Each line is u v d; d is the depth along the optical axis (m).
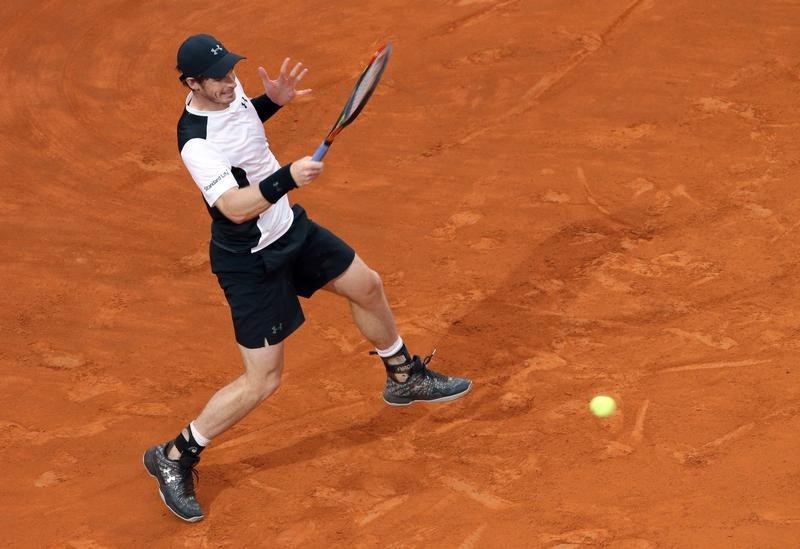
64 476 22.39
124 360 25.80
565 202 29.95
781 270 26.38
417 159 32.59
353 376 24.64
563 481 20.92
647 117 33.34
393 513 20.67
